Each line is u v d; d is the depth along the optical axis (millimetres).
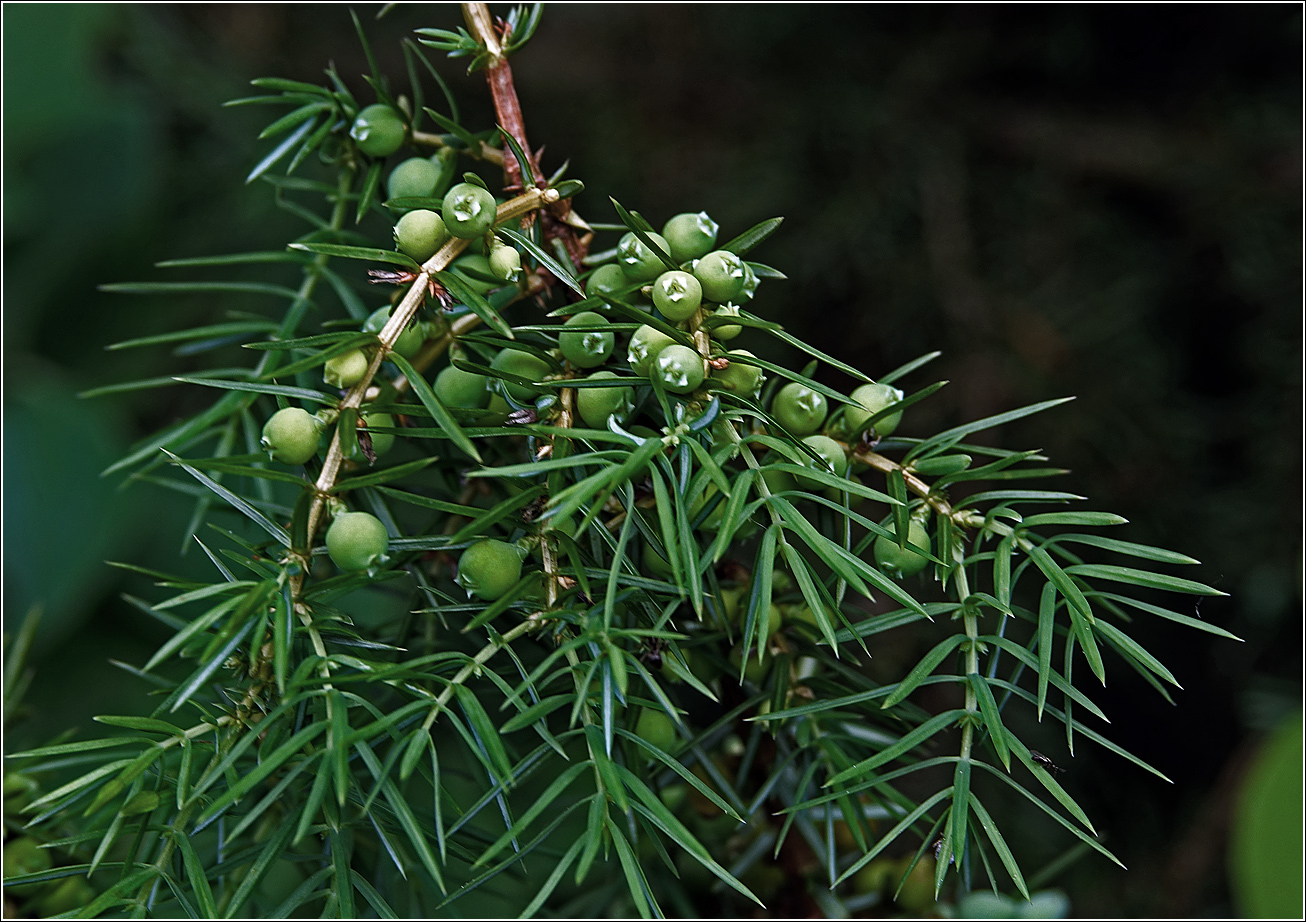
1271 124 987
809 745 384
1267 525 913
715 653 389
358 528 352
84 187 1000
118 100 1011
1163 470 941
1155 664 355
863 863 352
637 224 361
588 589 353
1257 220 967
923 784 729
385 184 410
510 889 425
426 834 363
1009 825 780
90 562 922
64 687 893
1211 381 998
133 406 1001
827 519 378
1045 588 360
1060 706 708
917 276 998
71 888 411
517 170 385
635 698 355
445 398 382
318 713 349
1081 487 939
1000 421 374
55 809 358
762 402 380
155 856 362
